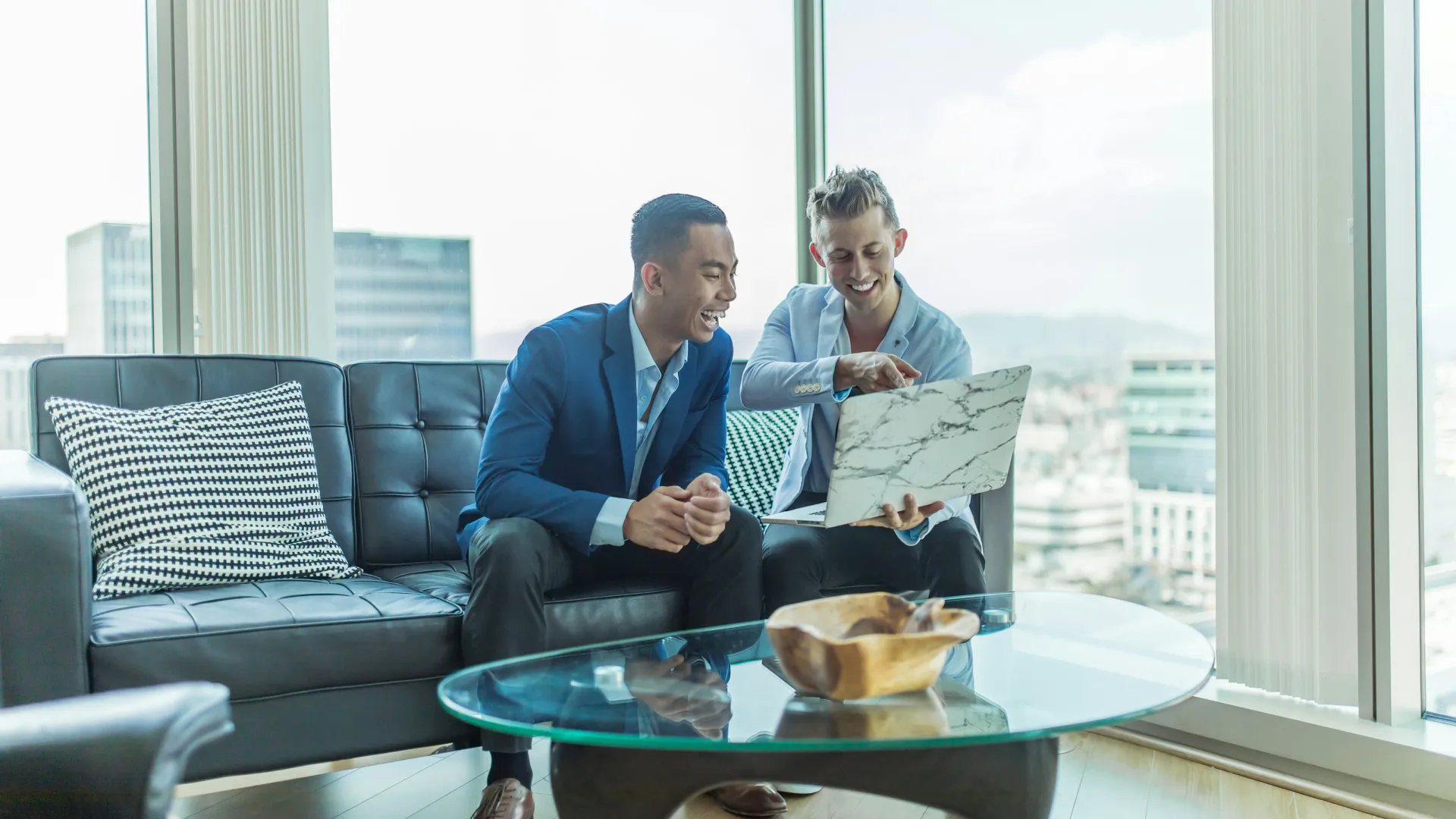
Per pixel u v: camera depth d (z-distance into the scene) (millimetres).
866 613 1229
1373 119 1905
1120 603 1611
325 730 1637
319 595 1782
